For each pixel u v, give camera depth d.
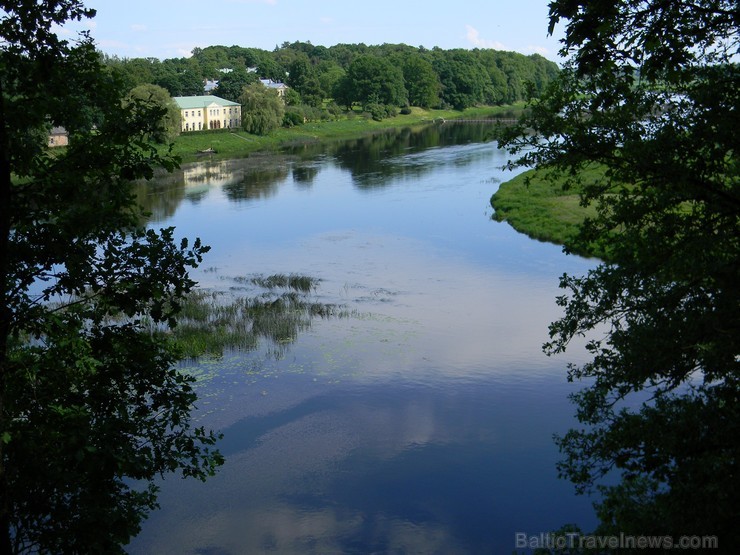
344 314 32.50
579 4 9.96
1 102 8.24
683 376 10.41
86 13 8.90
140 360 9.70
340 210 60.09
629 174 10.79
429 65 168.12
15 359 9.34
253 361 27.17
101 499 8.97
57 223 9.01
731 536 9.09
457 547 16.22
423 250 45.16
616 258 11.38
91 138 9.52
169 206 63.66
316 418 22.61
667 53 9.78
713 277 9.77
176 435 9.95
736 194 10.23
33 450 8.59
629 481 11.59
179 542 16.64
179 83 138.75
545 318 31.56
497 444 20.75
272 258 44.03
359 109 161.75
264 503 18.17
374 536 16.72
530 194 58.97
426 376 25.66
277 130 124.00
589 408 11.26
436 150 102.00
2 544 7.75
